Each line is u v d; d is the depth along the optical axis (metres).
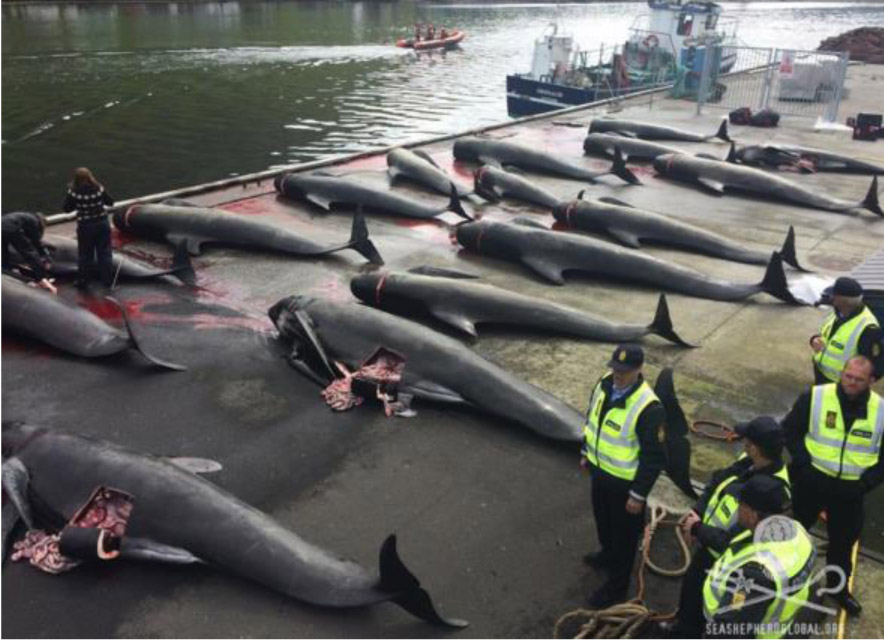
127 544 6.64
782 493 4.79
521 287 12.92
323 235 15.02
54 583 6.47
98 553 6.49
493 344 10.87
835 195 18.69
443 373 9.23
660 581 6.61
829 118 26.64
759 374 10.10
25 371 9.84
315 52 56.62
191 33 63.78
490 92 43.88
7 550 6.78
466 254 14.28
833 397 5.90
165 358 10.22
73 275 12.59
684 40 34.84
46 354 10.29
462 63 54.59
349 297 12.26
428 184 18.08
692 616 5.68
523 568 6.74
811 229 16.19
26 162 28.50
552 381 9.88
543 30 80.38
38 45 54.47
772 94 31.28
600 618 6.07
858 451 5.81
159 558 6.58
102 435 8.52
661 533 7.17
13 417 8.79
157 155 29.84
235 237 13.95
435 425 8.85
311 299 10.58
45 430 7.64
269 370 10.00
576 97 32.09
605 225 15.15
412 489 7.75
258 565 6.39
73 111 36.38
